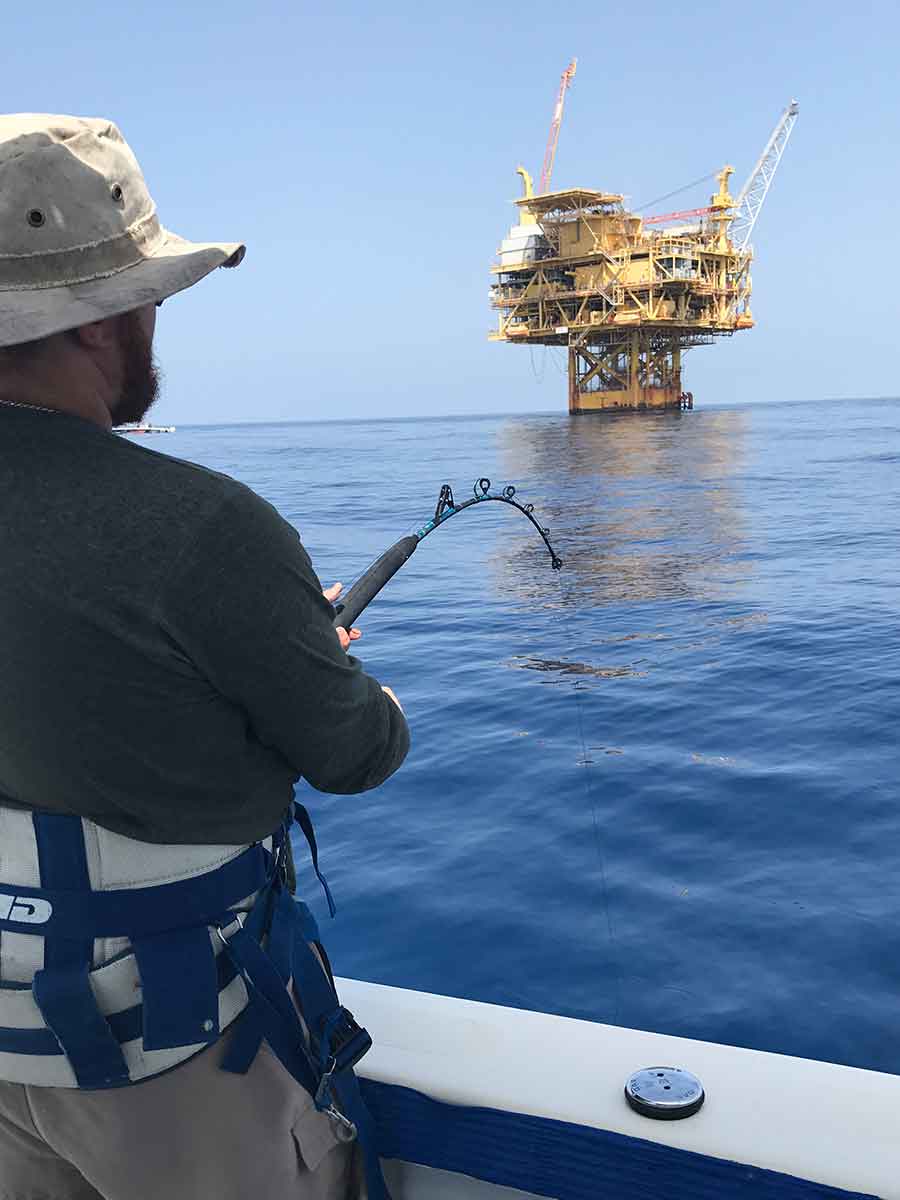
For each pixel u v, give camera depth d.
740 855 4.83
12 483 1.05
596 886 4.56
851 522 22.11
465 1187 1.56
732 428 80.88
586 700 7.86
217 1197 1.19
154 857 1.11
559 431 82.69
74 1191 1.28
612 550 19.00
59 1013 1.10
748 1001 3.63
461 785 5.95
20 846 1.11
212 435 141.50
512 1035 1.65
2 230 1.02
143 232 1.10
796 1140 1.39
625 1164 1.42
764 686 8.09
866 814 5.25
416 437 101.38
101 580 1.02
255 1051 1.18
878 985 3.70
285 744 1.14
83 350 1.10
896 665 8.56
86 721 1.04
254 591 1.05
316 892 4.63
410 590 14.77
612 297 74.81
